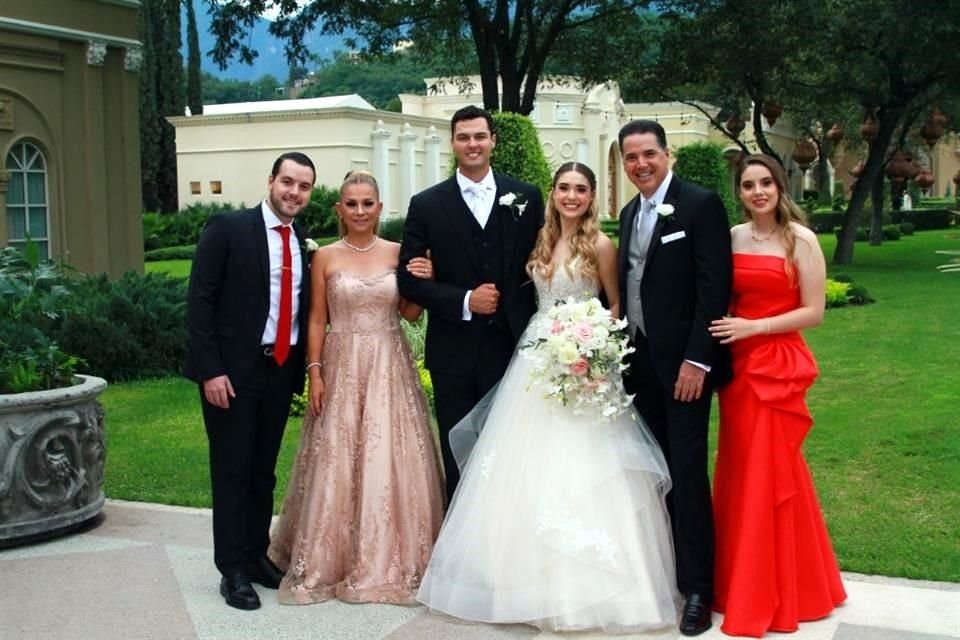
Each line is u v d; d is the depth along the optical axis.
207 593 4.23
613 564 3.74
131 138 12.22
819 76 20.02
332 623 3.88
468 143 4.22
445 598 3.95
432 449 4.39
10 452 4.80
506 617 3.81
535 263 4.21
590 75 18.39
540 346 3.95
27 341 5.42
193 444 7.03
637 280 4.03
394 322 4.41
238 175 29.58
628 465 3.86
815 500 3.97
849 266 20.02
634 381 4.10
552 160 34.94
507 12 16.44
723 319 3.83
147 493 5.87
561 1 16.17
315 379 4.36
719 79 18.28
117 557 4.71
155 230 27.30
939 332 11.11
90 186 11.66
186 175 30.28
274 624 3.88
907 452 6.23
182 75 34.31
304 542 4.21
